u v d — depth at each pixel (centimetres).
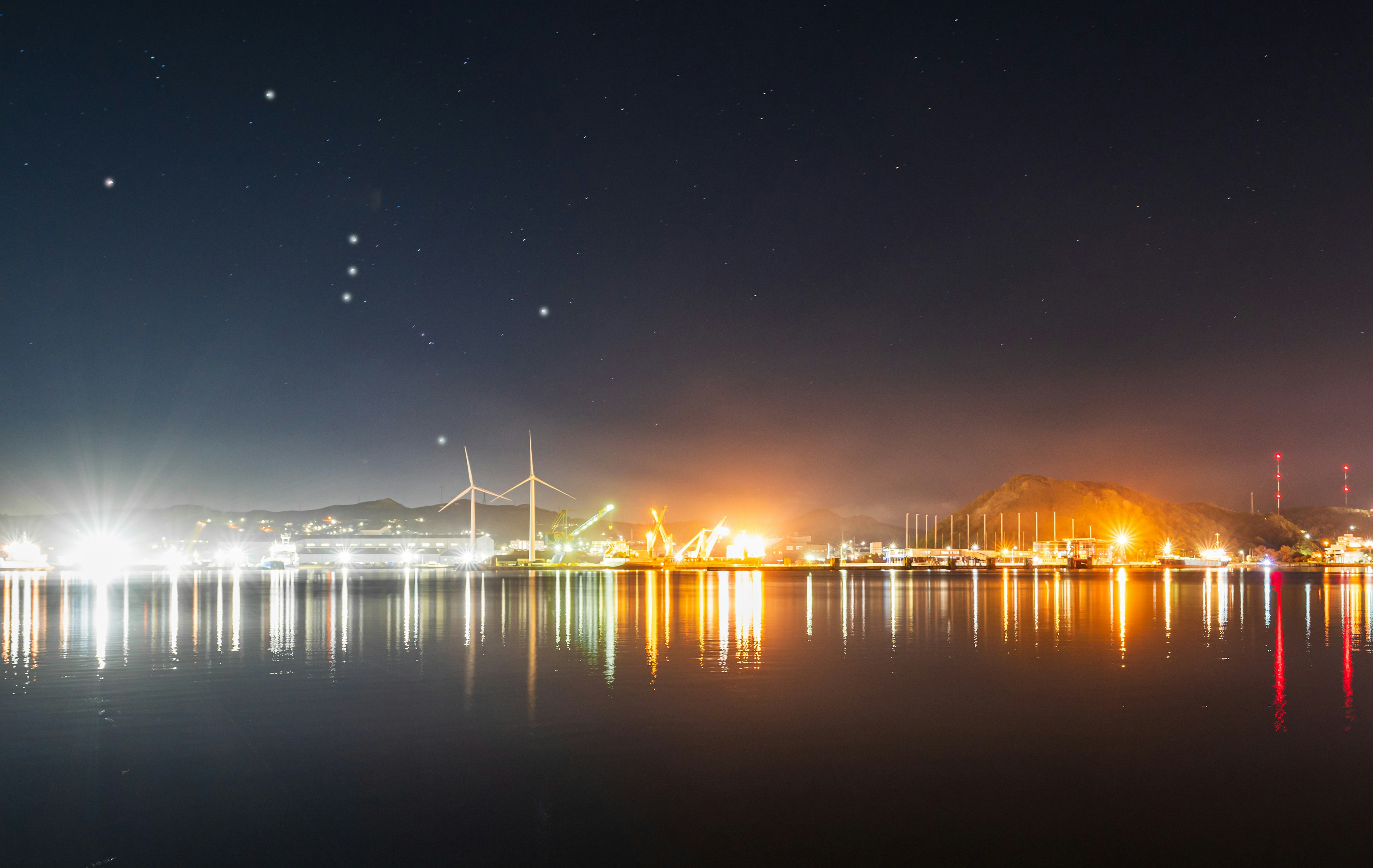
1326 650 3152
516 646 3253
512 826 1164
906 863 1037
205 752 1552
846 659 2858
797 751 1547
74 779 1390
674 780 1366
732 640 3497
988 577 15300
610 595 7850
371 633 3784
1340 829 1147
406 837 1125
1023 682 2347
